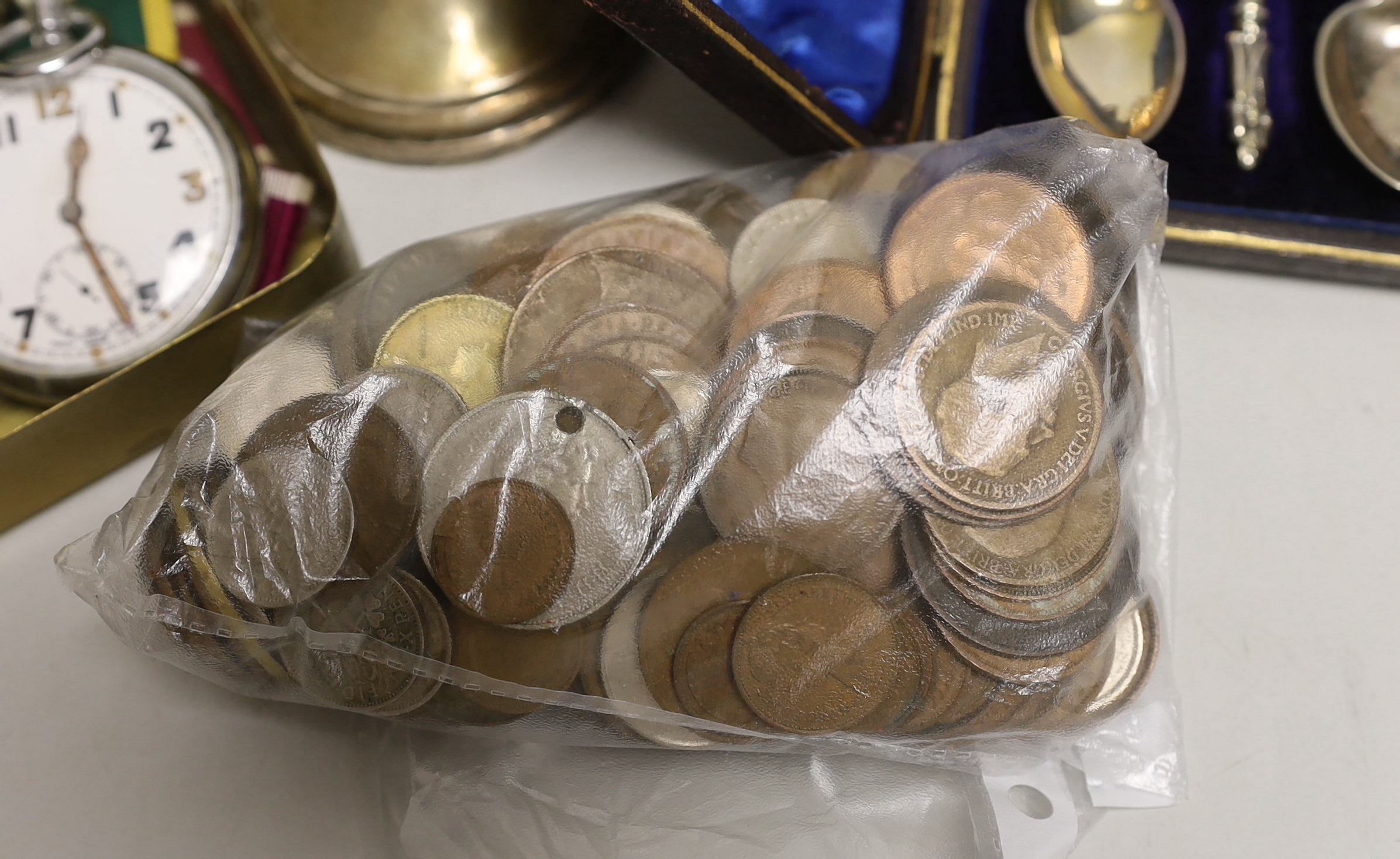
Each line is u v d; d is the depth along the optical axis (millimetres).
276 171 320
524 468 235
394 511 238
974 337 241
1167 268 333
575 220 279
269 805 276
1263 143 336
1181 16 351
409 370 247
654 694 240
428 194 334
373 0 333
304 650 244
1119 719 273
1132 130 337
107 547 246
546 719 249
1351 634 299
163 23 333
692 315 251
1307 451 315
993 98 342
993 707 247
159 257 305
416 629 239
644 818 263
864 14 323
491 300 256
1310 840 281
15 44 316
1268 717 292
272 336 279
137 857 272
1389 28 339
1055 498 239
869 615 237
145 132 310
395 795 274
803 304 245
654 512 234
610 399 239
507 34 335
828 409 237
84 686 284
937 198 254
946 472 236
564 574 234
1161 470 273
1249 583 303
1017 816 271
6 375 298
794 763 265
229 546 241
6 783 277
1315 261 322
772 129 315
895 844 266
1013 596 239
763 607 237
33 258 303
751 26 317
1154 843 280
